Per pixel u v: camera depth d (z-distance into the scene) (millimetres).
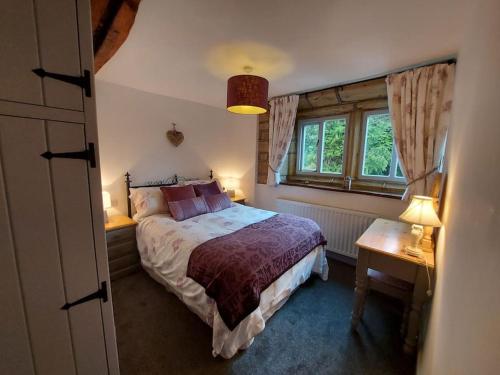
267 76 2367
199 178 3584
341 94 2773
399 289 1566
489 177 581
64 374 806
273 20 1410
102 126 2561
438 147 2014
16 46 602
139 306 1960
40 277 713
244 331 1480
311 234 2234
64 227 742
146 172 2969
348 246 2777
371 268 1612
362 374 1395
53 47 659
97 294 844
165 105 3074
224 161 3912
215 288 1496
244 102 1942
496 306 418
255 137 3650
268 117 3477
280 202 3363
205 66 2119
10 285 665
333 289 2277
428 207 1465
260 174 3688
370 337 1672
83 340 833
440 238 1414
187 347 1561
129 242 2424
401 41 1646
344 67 2125
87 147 756
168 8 1299
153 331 1693
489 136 626
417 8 1274
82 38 707
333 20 1403
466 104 1123
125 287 2225
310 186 3139
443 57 1888
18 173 642
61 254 746
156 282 2311
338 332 1718
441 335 893
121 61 2018
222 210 2900
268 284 1629
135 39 1643
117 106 2646
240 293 1439
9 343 685
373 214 2596
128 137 2770
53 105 676
